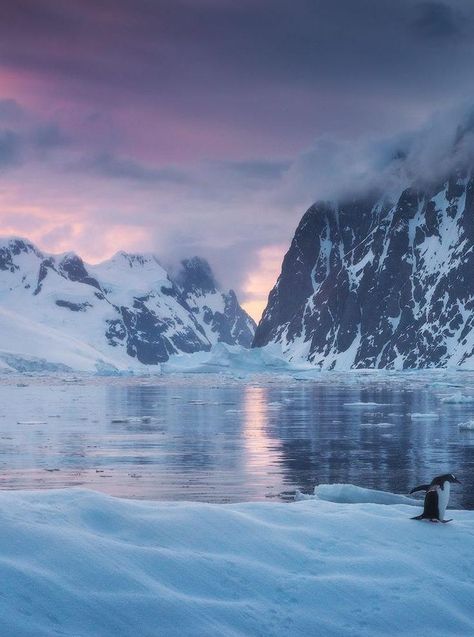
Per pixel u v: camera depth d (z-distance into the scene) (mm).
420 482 31516
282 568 10688
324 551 11367
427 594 10258
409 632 9586
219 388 158000
